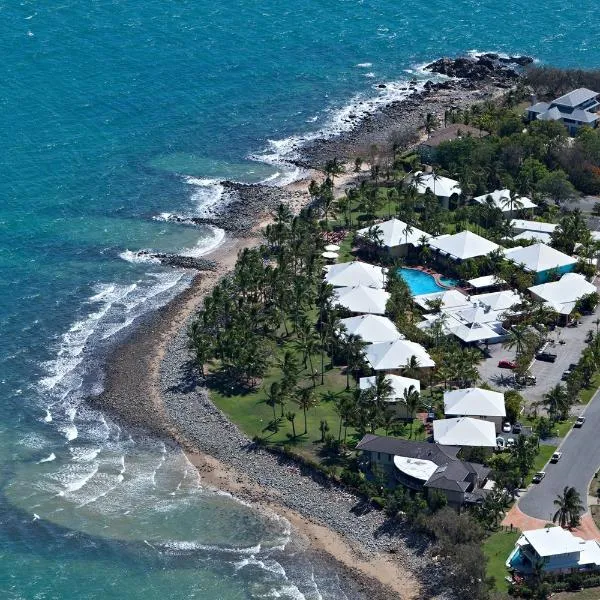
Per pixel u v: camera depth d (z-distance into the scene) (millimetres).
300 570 195125
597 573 183375
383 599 186250
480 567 180750
